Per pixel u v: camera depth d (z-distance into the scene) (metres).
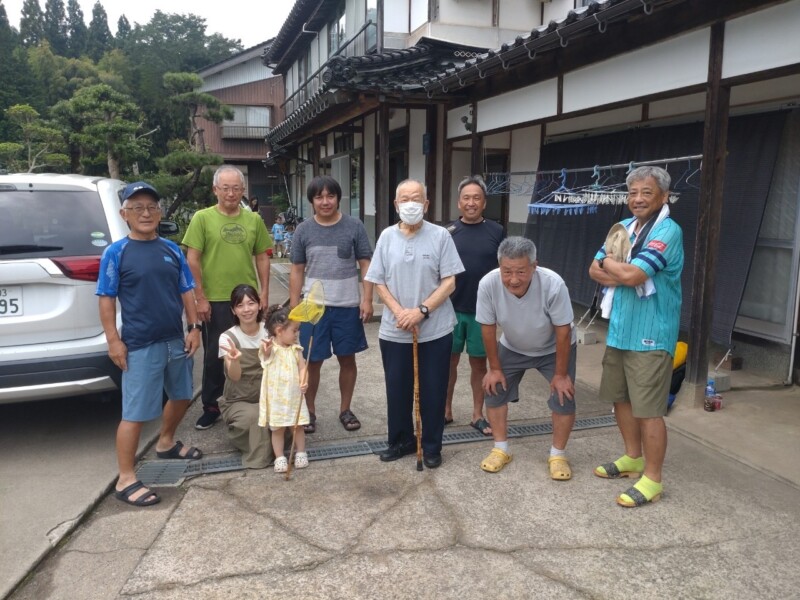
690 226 5.64
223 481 3.35
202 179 16.25
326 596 2.39
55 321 3.52
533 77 5.85
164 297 3.14
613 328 3.11
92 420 4.25
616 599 2.37
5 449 3.78
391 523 2.91
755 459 3.54
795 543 2.73
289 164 21.12
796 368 4.91
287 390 3.41
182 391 3.42
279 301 9.10
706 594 2.40
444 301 3.42
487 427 4.02
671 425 4.05
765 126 4.94
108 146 14.41
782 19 3.53
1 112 21.53
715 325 5.22
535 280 3.21
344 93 7.11
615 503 3.09
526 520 2.93
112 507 3.08
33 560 2.61
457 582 2.47
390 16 9.62
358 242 3.97
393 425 3.58
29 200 3.65
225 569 2.56
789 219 4.96
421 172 8.77
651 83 4.51
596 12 4.14
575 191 5.72
